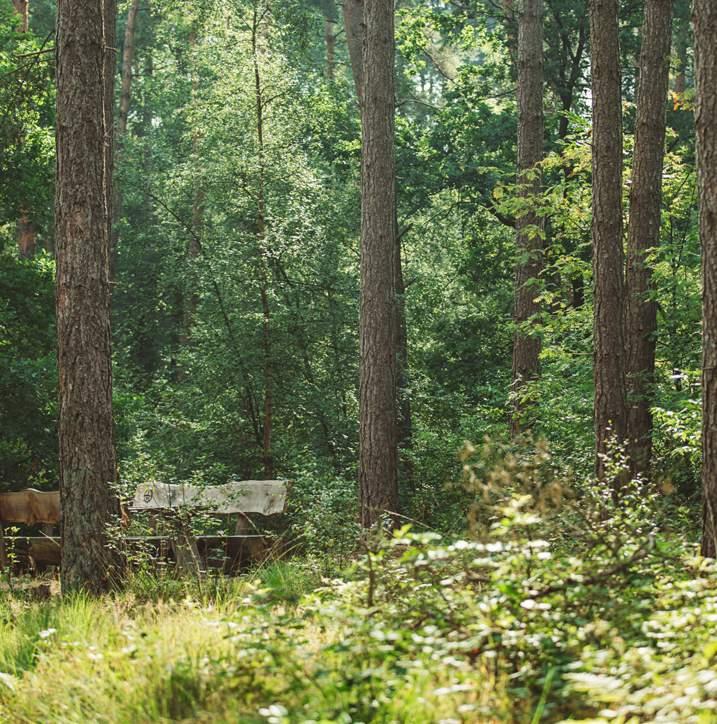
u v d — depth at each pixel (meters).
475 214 28.64
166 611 7.85
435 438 20.19
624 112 26.75
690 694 4.02
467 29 28.31
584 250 23.80
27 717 5.67
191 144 33.44
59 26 11.16
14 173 20.52
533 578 5.30
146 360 34.78
